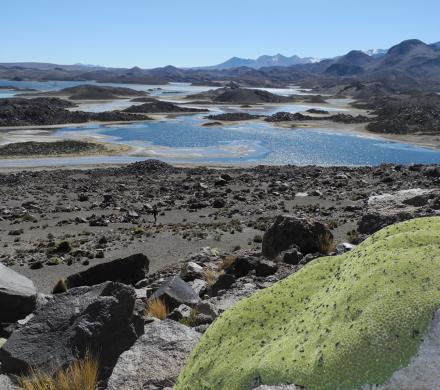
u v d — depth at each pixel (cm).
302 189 5334
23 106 14650
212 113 18725
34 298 1345
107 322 883
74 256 3019
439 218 504
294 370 377
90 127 13650
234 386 414
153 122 15125
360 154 9612
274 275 1488
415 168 6134
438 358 328
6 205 5009
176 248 3044
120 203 5016
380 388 334
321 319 405
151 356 750
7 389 764
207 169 7362
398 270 388
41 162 8450
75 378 750
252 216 4034
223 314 523
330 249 1978
